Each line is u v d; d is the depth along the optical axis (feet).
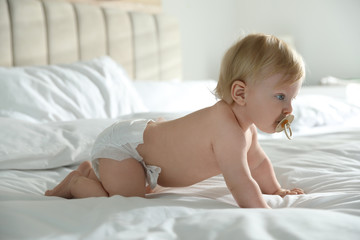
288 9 12.77
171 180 3.69
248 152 3.66
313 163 4.18
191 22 11.76
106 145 3.61
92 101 6.56
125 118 5.79
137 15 9.39
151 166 3.62
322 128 7.04
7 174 4.13
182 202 2.92
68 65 7.11
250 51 3.16
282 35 12.20
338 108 7.60
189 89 8.63
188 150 3.43
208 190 3.64
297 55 3.19
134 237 2.12
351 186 3.32
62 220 2.48
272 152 4.86
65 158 4.56
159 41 9.87
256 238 1.94
